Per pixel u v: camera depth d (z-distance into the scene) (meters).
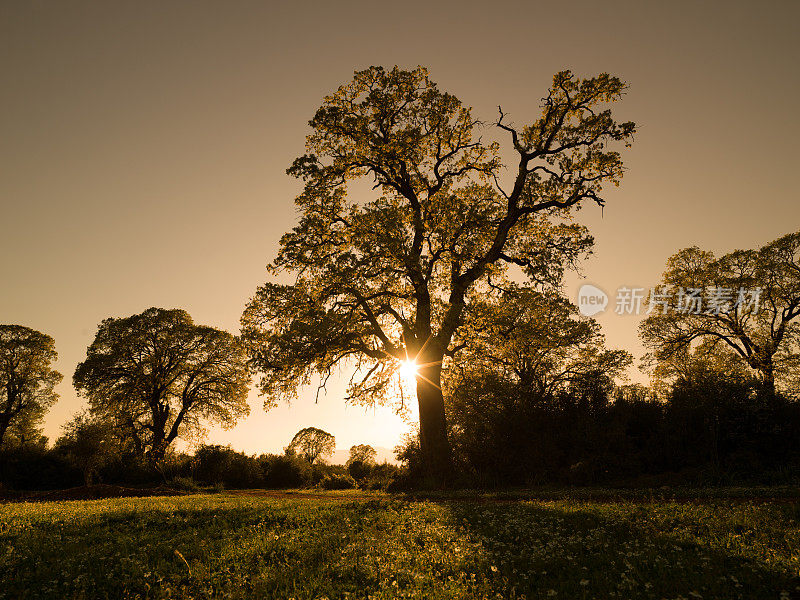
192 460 40.56
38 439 51.06
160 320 46.38
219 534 9.75
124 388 44.38
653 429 21.27
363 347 24.77
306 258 24.22
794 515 9.45
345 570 6.98
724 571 6.45
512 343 26.19
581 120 25.14
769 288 34.16
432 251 24.92
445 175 27.02
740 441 19.36
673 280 37.25
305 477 43.38
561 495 15.95
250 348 24.50
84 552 8.48
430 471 22.88
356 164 26.03
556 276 25.77
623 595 5.82
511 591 5.93
